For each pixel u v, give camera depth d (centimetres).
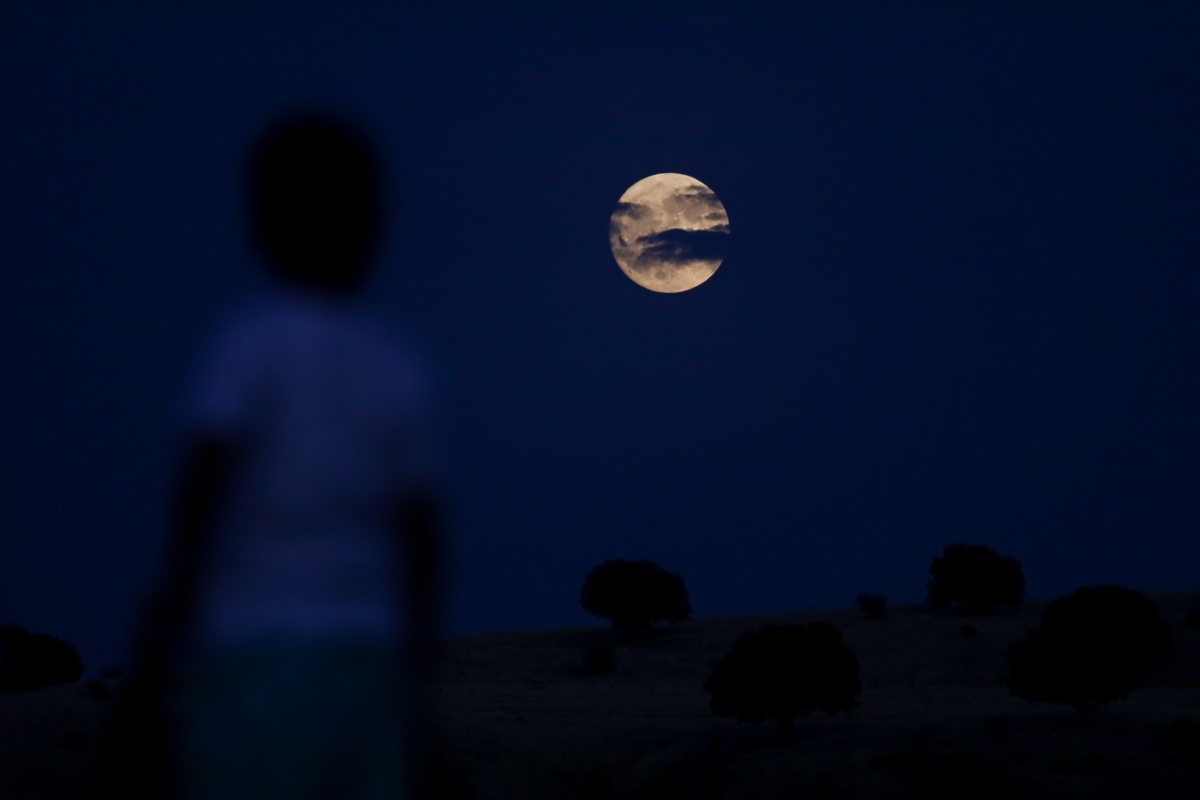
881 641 16212
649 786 6762
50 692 10650
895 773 6994
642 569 17862
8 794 5238
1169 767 6869
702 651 16525
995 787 6156
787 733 9519
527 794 6681
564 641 17675
